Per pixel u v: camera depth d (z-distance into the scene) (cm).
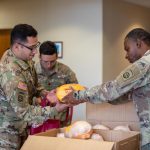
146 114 190
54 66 349
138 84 188
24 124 221
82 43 589
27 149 184
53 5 605
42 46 338
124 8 659
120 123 234
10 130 213
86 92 197
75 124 198
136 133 197
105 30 588
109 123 236
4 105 209
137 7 712
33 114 206
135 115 230
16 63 210
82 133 192
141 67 186
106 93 190
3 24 632
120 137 201
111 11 608
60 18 601
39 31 614
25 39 210
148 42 201
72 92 202
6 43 644
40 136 189
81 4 587
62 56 602
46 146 181
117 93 188
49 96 229
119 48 641
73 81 359
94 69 583
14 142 215
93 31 582
